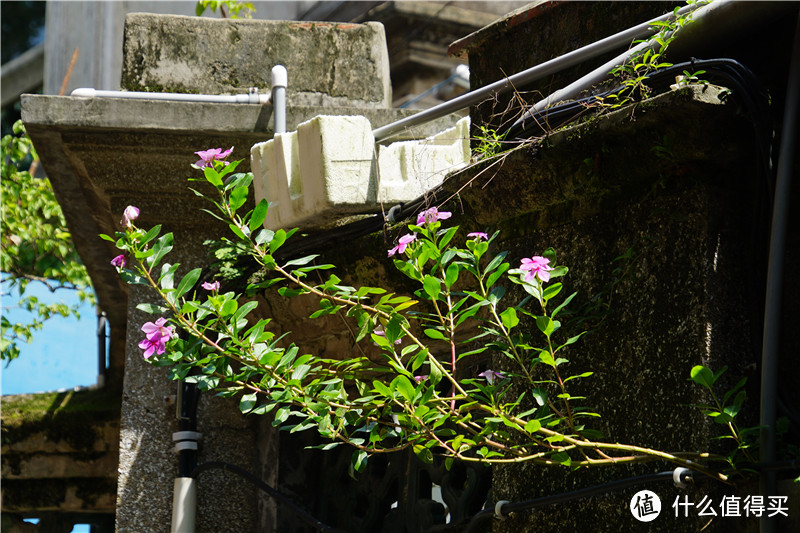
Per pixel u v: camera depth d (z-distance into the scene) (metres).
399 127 3.27
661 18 2.52
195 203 3.84
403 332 2.56
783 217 2.16
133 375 3.84
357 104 4.00
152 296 3.87
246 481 3.87
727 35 2.41
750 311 2.27
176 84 3.92
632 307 2.43
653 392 2.34
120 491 3.74
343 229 3.41
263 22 4.02
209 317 3.44
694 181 2.30
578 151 2.45
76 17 10.94
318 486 3.94
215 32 3.98
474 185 2.77
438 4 10.09
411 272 2.49
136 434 3.79
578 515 2.49
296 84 3.98
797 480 2.07
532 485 2.65
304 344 3.79
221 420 3.88
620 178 2.42
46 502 5.36
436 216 2.56
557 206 2.69
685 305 2.29
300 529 3.87
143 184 3.80
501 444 2.50
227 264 3.69
